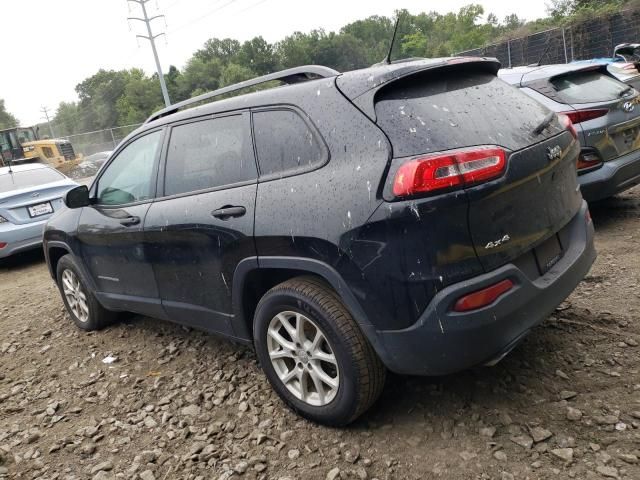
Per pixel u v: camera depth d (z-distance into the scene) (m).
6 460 3.06
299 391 2.95
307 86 2.88
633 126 5.29
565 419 2.67
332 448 2.74
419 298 2.38
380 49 102.94
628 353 3.14
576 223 3.06
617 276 4.21
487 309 2.39
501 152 2.44
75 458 2.99
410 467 2.53
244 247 2.96
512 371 3.13
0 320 5.66
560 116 3.24
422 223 2.32
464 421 2.78
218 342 4.18
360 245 2.46
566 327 3.53
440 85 2.73
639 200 6.12
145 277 3.82
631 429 2.54
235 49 108.88
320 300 2.68
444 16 78.31
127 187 3.96
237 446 2.87
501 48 26.88
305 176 2.73
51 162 27.56
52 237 4.82
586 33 23.33
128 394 3.62
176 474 2.74
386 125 2.51
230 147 3.17
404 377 3.24
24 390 3.91
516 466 2.43
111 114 99.50
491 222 2.43
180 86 88.38
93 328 4.82
